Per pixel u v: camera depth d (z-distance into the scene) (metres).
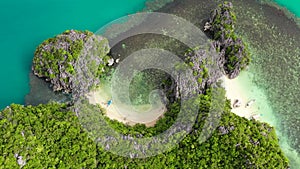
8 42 54.88
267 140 44.12
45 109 45.06
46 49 50.41
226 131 43.41
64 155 41.53
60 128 42.75
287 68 55.00
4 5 57.78
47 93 51.19
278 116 51.00
